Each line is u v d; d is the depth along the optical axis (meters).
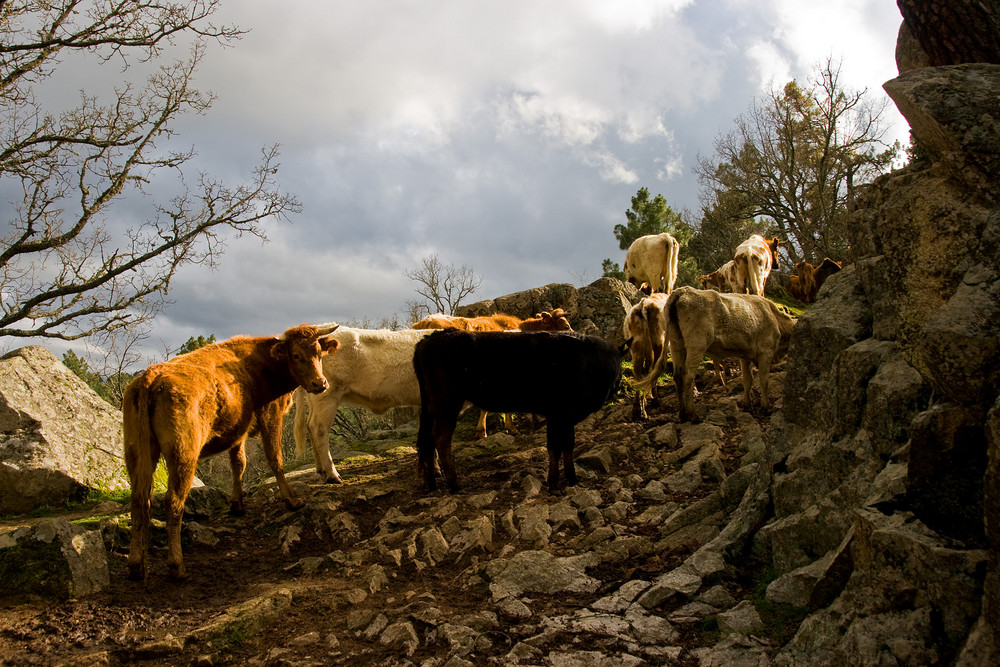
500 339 7.97
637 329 10.35
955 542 3.48
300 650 5.04
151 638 5.17
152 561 6.54
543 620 5.06
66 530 6.05
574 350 7.93
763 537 5.48
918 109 4.07
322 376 7.47
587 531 6.64
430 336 8.18
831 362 5.72
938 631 3.33
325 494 8.00
